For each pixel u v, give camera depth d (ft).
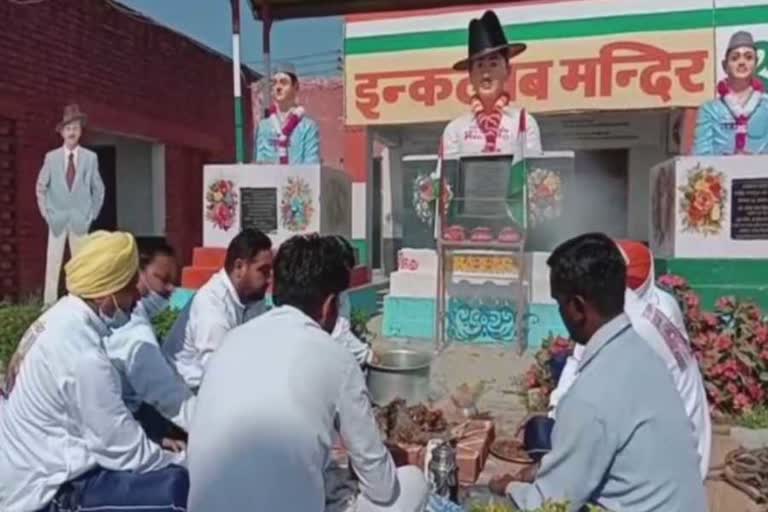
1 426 9.86
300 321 8.33
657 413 7.58
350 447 8.37
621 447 7.55
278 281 8.63
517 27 37.01
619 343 7.86
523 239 25.76
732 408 16.76
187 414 11.43
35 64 34.19
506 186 26.20
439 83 37.58
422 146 45.83
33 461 9.58
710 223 22.45
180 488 9.64
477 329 26.78
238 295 13.58
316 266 8.45
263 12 34.19
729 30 34.53
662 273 23.16
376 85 38.68
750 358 16.81
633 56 35.81
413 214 37.22
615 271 7.93
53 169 30.22
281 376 7.85
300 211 27.20
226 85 51.67
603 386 7.66
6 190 32.86
